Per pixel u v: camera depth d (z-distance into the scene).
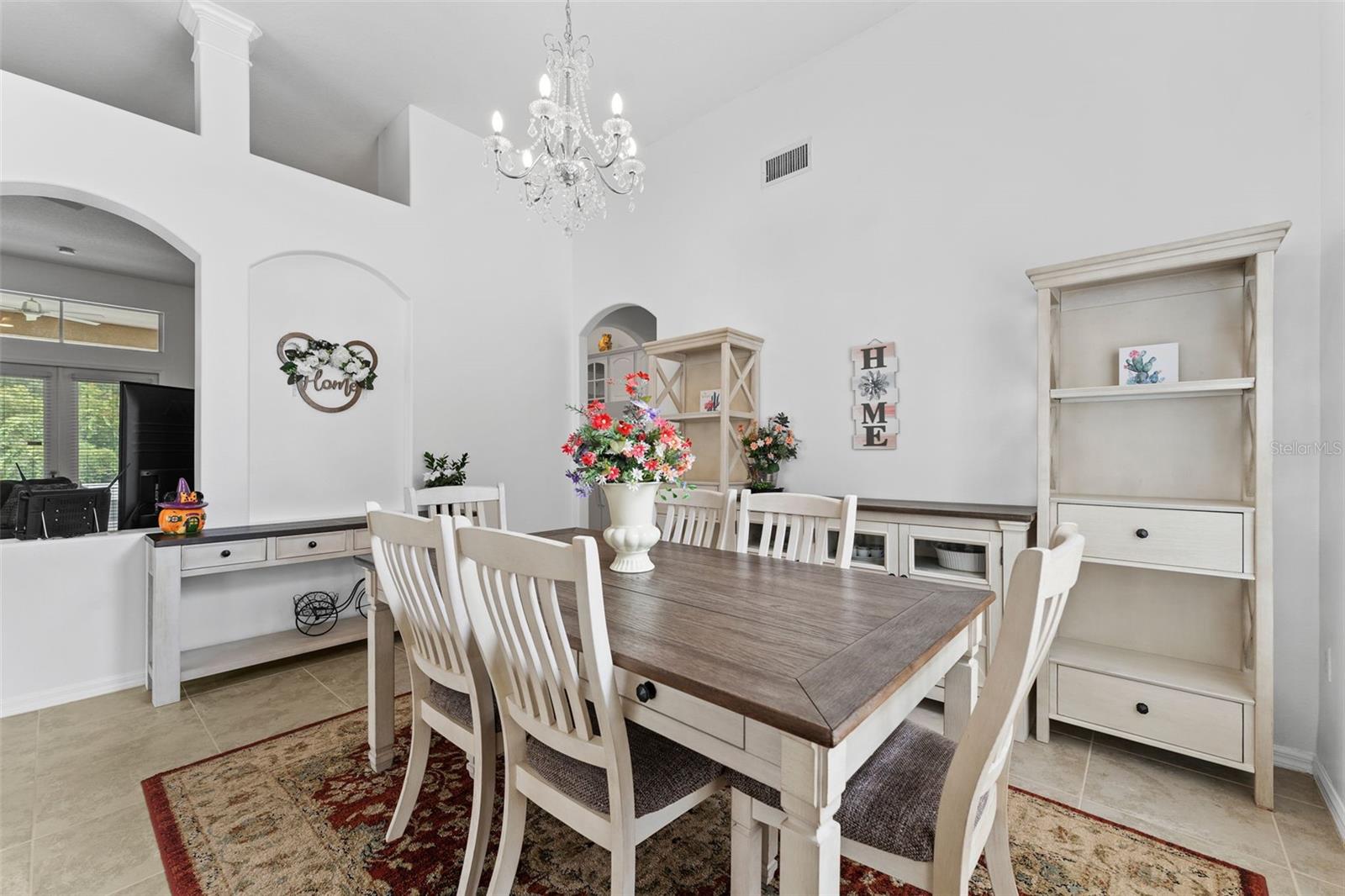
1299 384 1.97
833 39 3.16
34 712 2.49
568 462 4.69
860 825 1.02
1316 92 1.95
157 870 1.53
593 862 1.54
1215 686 1.89
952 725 1.40
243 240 3.05
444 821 1.72
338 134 4.10
